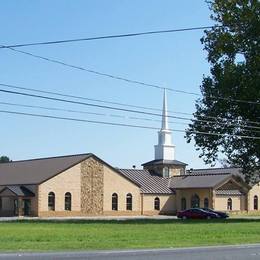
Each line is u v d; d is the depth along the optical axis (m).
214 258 20.20
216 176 89.25
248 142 55.41
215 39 55.09
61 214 77.00
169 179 93.88
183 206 90.31
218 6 54.22
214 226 43.12
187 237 30.80
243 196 90.56
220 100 55.16
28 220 59.19
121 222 52.41
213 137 56.62
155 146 98.62
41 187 75.69
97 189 81.00
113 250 23.05
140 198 85.94
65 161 80.62
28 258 19.47
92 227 41.47
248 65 53.28
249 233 34.50
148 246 25.12
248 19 52.78
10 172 84.69
